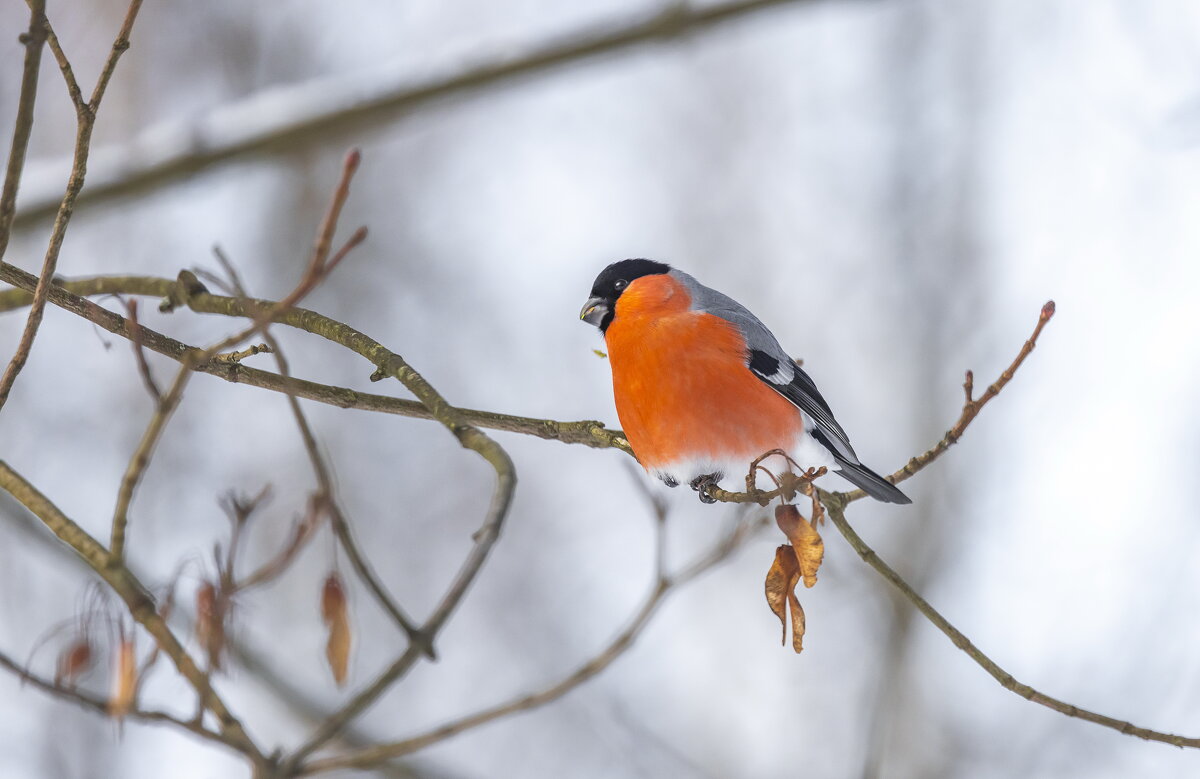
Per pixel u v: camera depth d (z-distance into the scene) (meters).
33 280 5.31
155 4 14.71
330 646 4.02
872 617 13.59
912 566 14.16
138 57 14.50
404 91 9.84
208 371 5.55
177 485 12.74
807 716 13.23
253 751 3.90
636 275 7.87
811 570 4.94
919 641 13.22
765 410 7.40
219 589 4.09
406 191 15.73
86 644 4.24
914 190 16.88
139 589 4.18
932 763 12.66
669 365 7.27
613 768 12.80
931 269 16.39
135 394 12.88
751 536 6.95
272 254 15.19
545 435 6.91
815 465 7.98
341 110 9.82
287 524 13.41
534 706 5.73
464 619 13.74
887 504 14.74
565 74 10.10
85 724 10.08
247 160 9.83
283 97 9.87
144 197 9.76
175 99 14.88
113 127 14.30
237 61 15.12
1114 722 5.64
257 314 4.57
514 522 14.18
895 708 12.98
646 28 9.95
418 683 13.20
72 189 4.44
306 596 13.17
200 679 4.00
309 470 13.76
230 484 12.98
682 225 16.69
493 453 4.55
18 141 4.26
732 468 7.46
